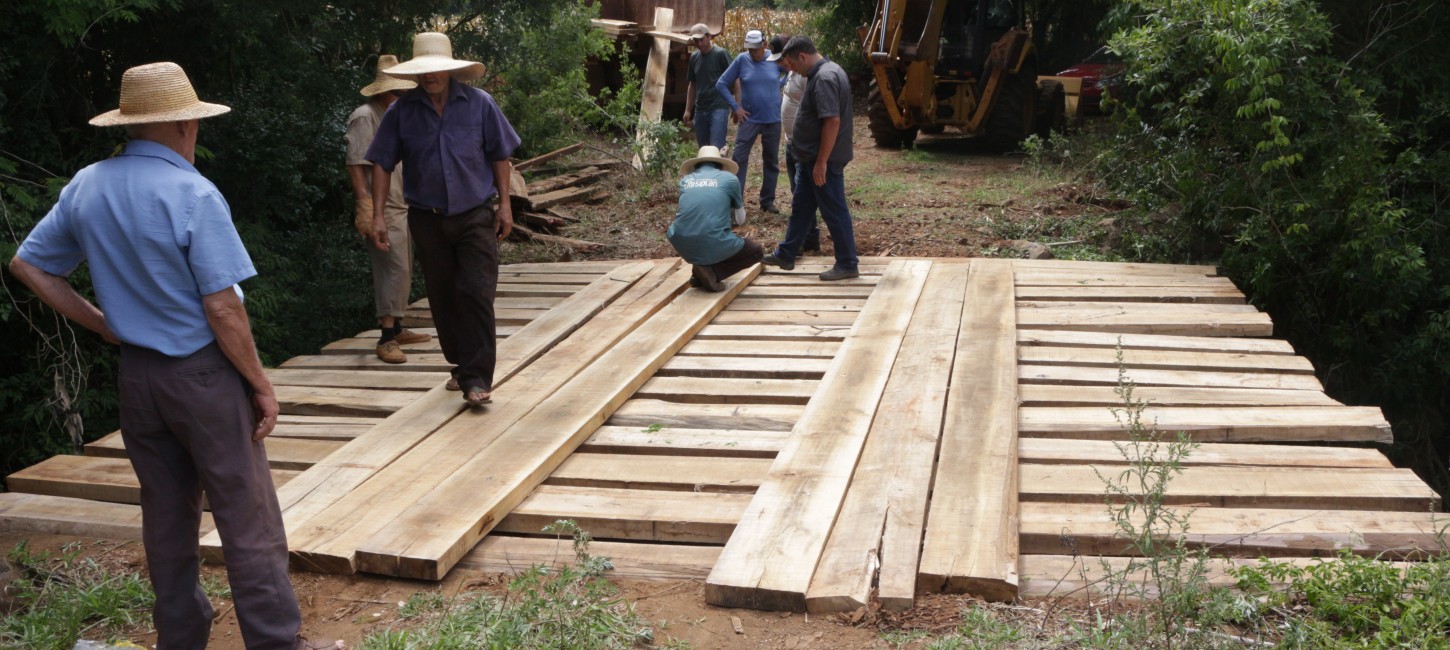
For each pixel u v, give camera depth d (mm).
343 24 8617
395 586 3668
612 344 6262
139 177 2799
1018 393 5348
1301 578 3387
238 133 7883
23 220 5949
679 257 9008
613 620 3299
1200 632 3047
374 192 5129
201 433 2871
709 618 3389
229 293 2805
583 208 10961
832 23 21984
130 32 7422
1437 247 9641
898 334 6234
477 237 4977
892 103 14117
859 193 11469
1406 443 10023
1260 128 8531
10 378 6328
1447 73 9531
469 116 4930
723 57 10422
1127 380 5473
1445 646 2938
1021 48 13977
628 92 14203
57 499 4453
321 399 5523
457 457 4523
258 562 2965
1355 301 9344
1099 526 3867
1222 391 5328
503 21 9648
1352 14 9586
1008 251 9070
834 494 4051
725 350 6223
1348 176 8336
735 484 4328
